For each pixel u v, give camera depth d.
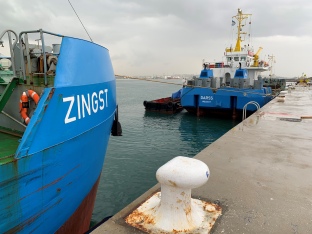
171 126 21.78
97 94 4.43
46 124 3.13
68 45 3.68
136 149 14.22
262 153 4.48
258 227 2.19
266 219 2.33
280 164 3.92
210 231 2.07
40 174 3.13
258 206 2.57
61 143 3.39
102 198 8.33
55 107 3.24
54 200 3.48
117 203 8.03
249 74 30.19
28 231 3.13
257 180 3.26
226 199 2.69
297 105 13.03
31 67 4.80
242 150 4.63
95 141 4.45
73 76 3.66
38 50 4.92
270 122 7.84
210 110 24.20
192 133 19.25
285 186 3.10
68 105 3.49
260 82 22.30
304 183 3.21
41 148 3.09
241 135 5.93
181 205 2.07
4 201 2.72
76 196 4.15
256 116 9.04
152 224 2.08
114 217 2.20
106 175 10.21
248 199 2.71
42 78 4.79
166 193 2.09
